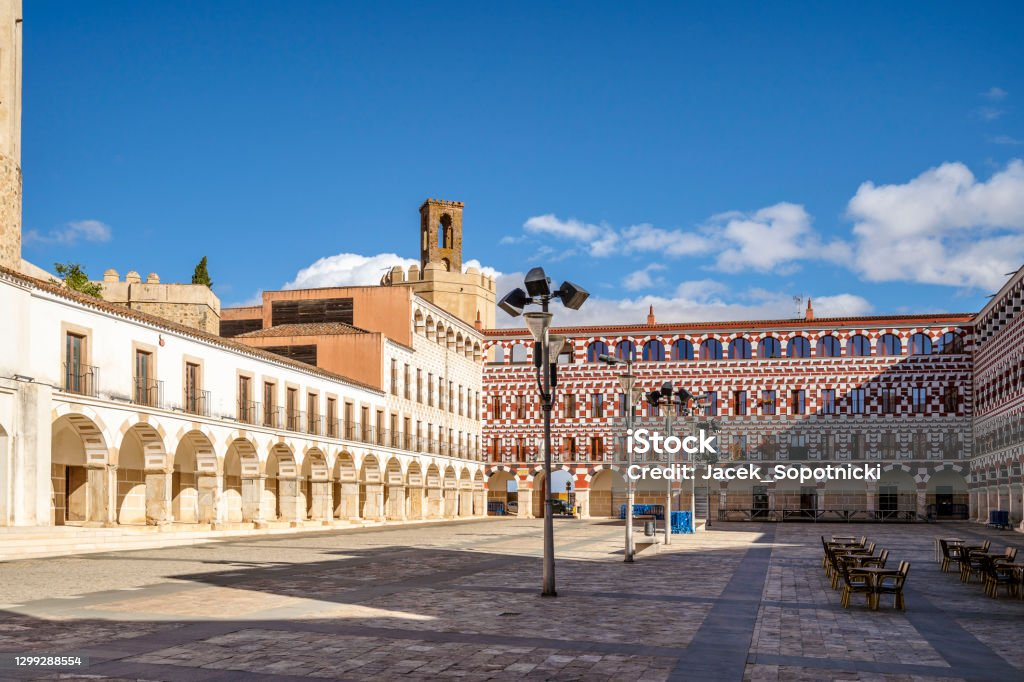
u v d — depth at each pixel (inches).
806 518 3275.1
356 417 2738.7
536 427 3713.1
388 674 607.5
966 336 3380.9
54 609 853.8
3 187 1920.5
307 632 750.5
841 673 633.6
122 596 950.4
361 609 881.5
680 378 3560.5
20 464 1536.7
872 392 3422.7
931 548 1828.2
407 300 3125.0
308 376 2482.8
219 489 2058.3
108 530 1662.2
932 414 3380.9
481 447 3754.9
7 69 1952.5
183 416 1937.7
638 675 616.4
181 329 1955.0
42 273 2294.5
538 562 1433.3
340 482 2839.6
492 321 4239.7
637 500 3592.5
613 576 1219.9
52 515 1800.0
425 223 4249.5
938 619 872.3
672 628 797.9
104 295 3009.4
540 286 1017.5
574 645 713.0
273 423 2315.5
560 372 3678.6
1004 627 829.2
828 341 3481.8
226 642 703.1
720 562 1441.9
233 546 1723.7
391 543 1878.7
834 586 1093.1
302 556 1509.6
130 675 593.3
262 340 2977.4
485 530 2493.8
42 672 597.6
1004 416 2874.0
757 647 718.5
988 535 2347.4
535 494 3779.5
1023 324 2645.2
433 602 940.6
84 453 1898.4
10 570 1212.5
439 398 3380.9
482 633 758.5
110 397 1749.5
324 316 3179.1
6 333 1515.7
